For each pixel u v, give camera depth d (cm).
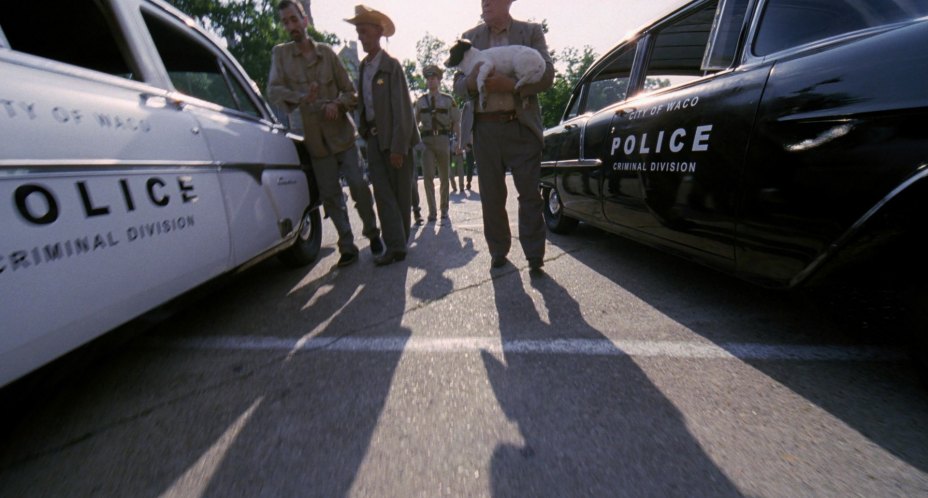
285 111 285
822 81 138
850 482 105
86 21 197
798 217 146
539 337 189
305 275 305
